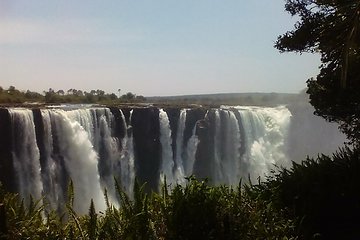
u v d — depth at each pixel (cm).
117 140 3306
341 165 673
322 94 945
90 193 3020
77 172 2972
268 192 617
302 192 612
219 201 445
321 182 628
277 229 464
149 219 402
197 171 3609
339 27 831
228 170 3628
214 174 3612
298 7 980
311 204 596
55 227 383
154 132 3491
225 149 3644
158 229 408
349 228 600
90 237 370
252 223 439
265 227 454
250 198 519
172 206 423
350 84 870
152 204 432
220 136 3634
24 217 389
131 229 384
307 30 936
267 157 3712
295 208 581
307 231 545
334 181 634
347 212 608
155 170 3462
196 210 416
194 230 408
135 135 3409
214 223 418
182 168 3594
